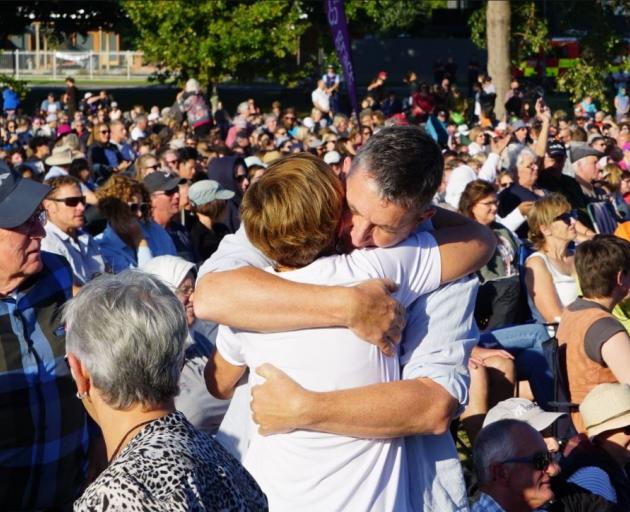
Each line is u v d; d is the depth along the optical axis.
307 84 40.06
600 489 4.39
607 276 5.25
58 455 3.61
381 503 2.72
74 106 31.06
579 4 31.89
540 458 4.12
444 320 2.82
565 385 5.30
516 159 9.83
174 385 2.44
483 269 7.33
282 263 2.72
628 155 15.15
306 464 2.69
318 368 2.65
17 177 3.68
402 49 51.88
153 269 4.59
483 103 26.95
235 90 46.22
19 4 40.41
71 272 3.81
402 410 2.66
